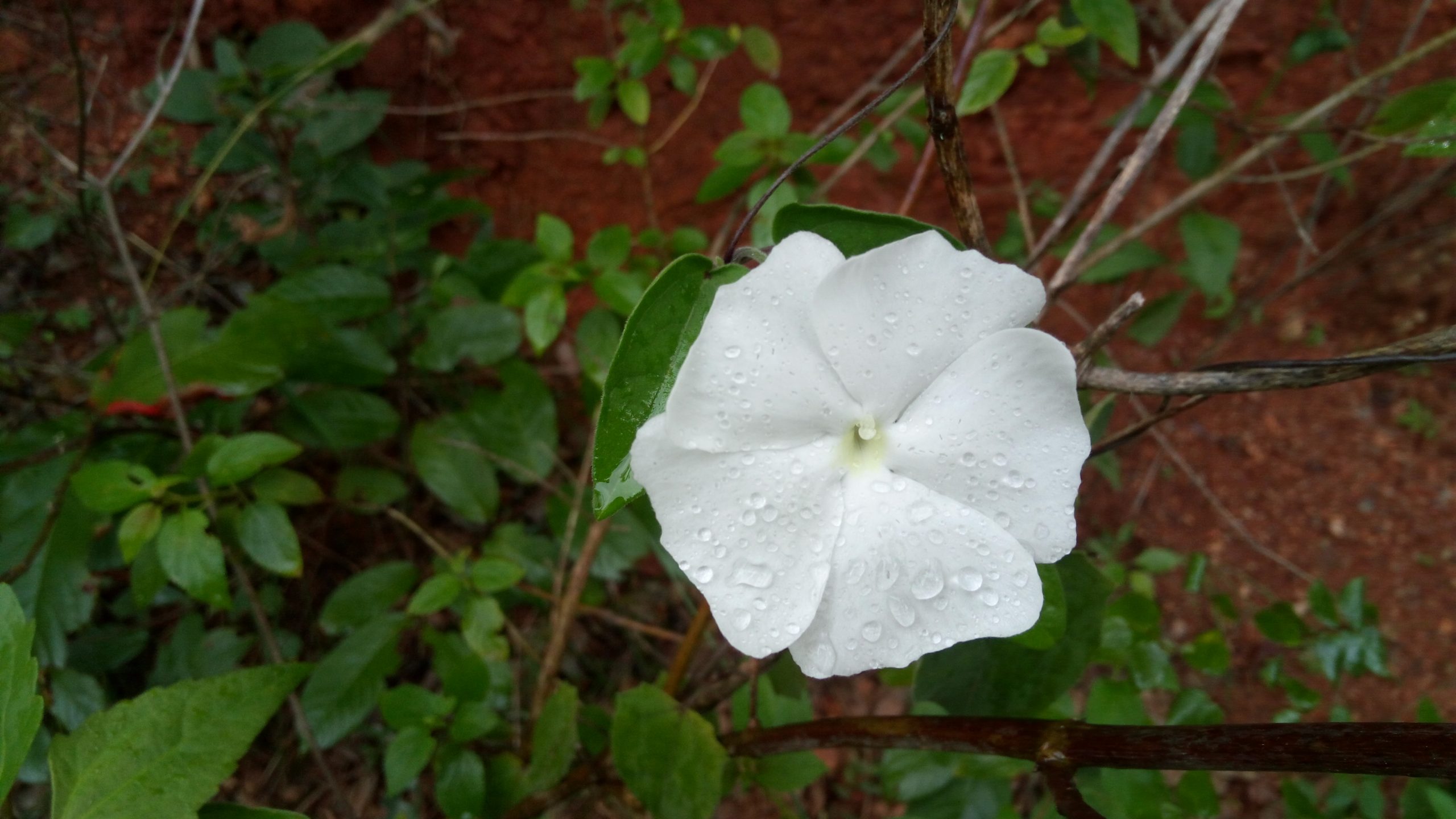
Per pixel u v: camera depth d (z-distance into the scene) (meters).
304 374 0.24
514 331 0.25
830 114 0.31
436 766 0.18
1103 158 0.18
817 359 0.11
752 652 0.10
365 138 0.30
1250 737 0.11
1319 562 0.32
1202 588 0.31
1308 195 0.32
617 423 0.11
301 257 0.26
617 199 0.33
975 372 0.11
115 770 0.12
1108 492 0.33
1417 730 0.10
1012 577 0.11
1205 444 0.34
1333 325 0.34
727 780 0.17
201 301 0.29
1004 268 0.10
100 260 0.28
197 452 0.19
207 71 0.29
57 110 0.29
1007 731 0.13
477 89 0.31
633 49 0.23
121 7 0.29
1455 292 0.32
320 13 0.30
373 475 0.25
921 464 0.11
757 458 0.11
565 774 0.20
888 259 0.10
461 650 0.22
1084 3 0.17
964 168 0.13
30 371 0.25
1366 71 0.30
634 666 0.29
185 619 0.23
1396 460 0.33
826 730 0.15
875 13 0.30
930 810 0.20
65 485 0.21
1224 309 0.31
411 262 0.29
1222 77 0.30
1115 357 0.34
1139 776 0.17
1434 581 0.31
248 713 0.13
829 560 0.11
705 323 0.10
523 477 0.25
